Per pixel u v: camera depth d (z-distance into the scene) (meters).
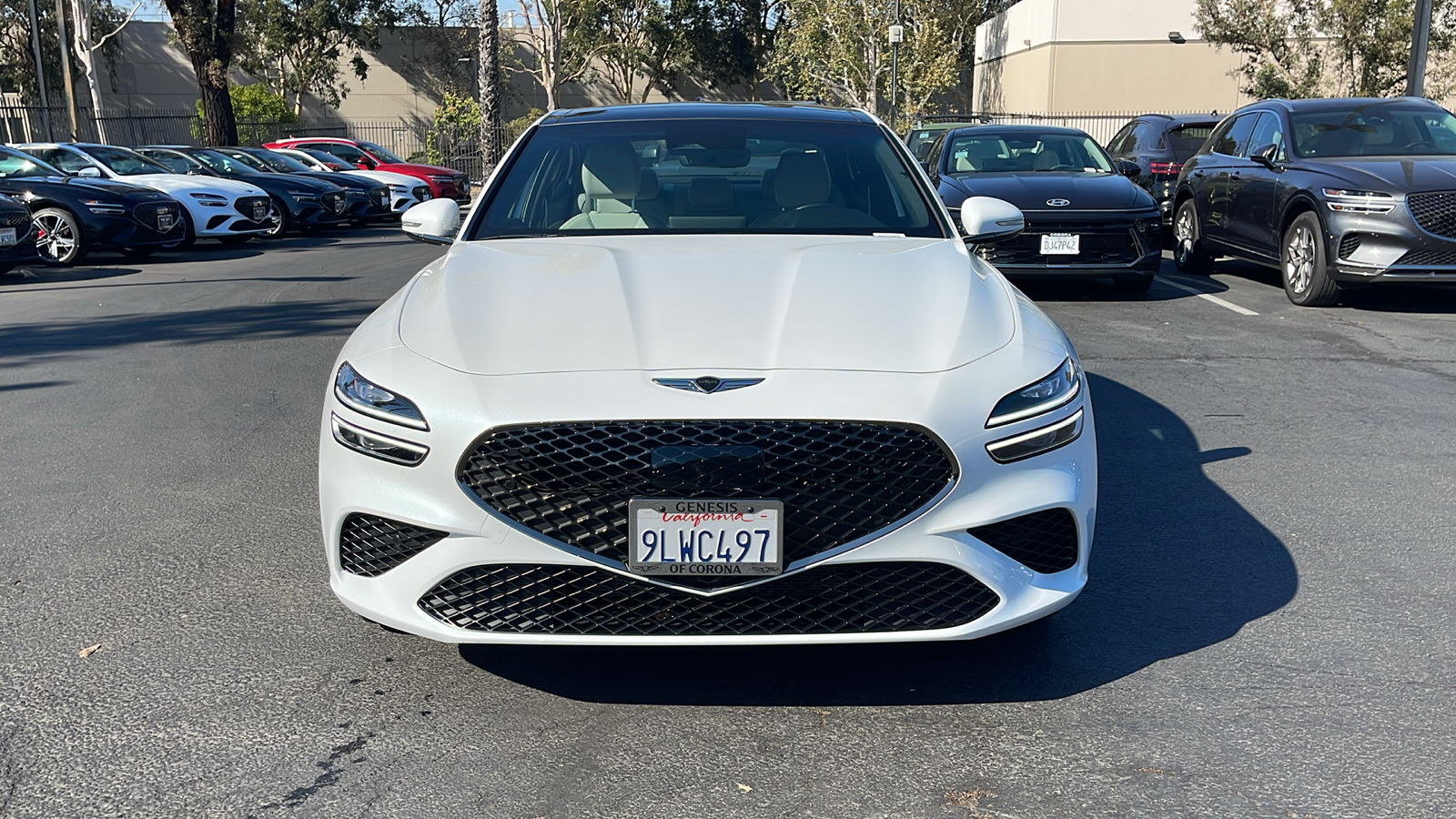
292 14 51.28
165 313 9.15
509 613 2.65
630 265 3.31
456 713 2.79
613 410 2.55
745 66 57.22
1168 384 6.41
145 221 13.31
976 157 10.14
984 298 3.12
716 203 3.95
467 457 2.60
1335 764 2.53
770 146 4.16
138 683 2.95
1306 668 3.00
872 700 2.84
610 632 2.65
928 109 40.62
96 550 3.94
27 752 2.61
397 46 54.78
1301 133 9.58
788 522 2.57
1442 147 9.34
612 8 54.28
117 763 2.56
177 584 3.63
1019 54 35.09
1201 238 10.93
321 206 17.83
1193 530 4.09
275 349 7.55
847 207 3.94
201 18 28.05
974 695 2.86
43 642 3.20
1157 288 10.18
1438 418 5.68
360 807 2.39
